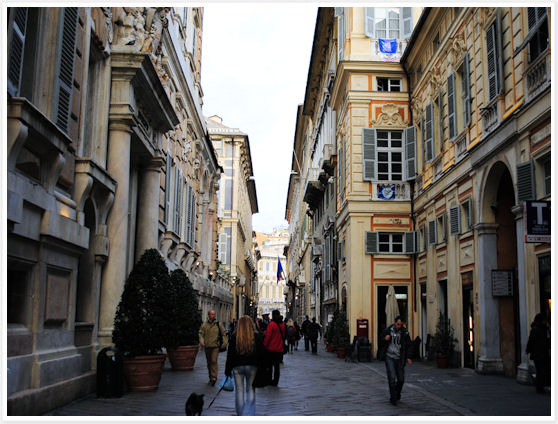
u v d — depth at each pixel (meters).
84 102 12.61
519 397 12.29
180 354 18.11
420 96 26.42
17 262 9.22
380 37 29.12
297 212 79.88
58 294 10.66
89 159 12.01
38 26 10.44
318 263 47.44
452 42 21.03
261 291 158.38
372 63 28.58
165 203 22.81
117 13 15.44
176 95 25.83
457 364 20.16
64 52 11.10
